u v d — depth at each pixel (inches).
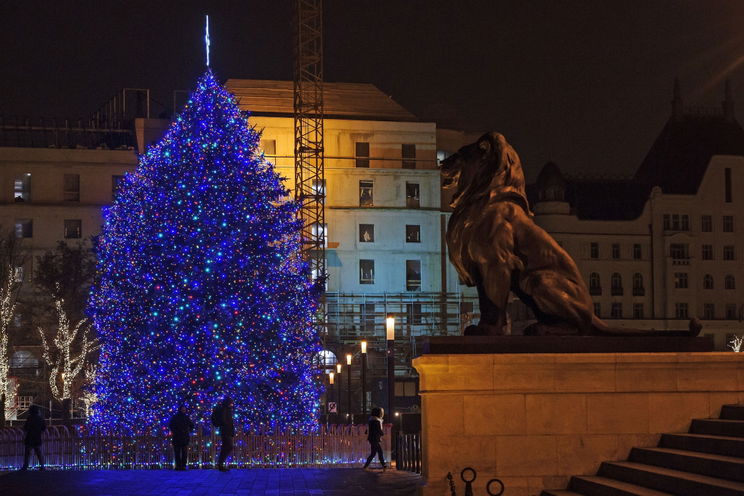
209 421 1330.0
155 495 695.1
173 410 1338.6
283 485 775.1
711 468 406.6
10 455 1038.4
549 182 3639.3
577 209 3671.3
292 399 1455.5
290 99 3533.5
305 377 1482.5
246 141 1513.3
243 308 1390.3
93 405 1525.6
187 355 1348.4
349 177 3371.1
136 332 1386.6
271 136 3361.2
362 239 3341.5
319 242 3230.8
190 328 1374.3
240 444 1136.8
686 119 4035.4
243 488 749.3
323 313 3122.5
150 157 1478.8
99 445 1099.3
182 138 1469.0
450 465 478.3
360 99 3553.2
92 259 2714.1
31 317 2674.7
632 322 3595.0
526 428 482.0
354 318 3233.3
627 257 3629.4
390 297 3316.9
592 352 494.9
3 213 3095.5
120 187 1493.6
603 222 3622.0
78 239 3120.1
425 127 3449.8
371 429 985.5
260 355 1412.4
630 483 445.1
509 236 507.5
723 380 493.4
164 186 1432.1
